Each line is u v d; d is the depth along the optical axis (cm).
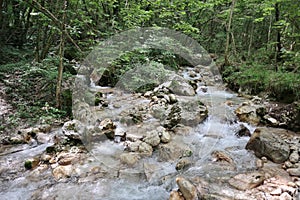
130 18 599
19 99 469
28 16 719
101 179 293
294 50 662
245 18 848
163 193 277
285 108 457
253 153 349
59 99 448
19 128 392
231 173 298
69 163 315
